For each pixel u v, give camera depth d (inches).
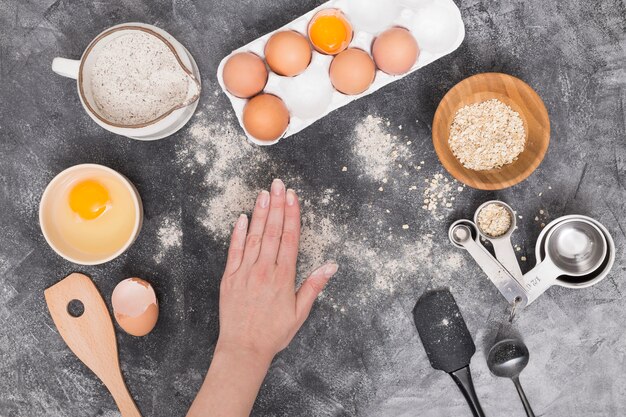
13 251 34.5
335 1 31.5
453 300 33.6
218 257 34.4
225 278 31.9
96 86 32.3
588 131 33.4
